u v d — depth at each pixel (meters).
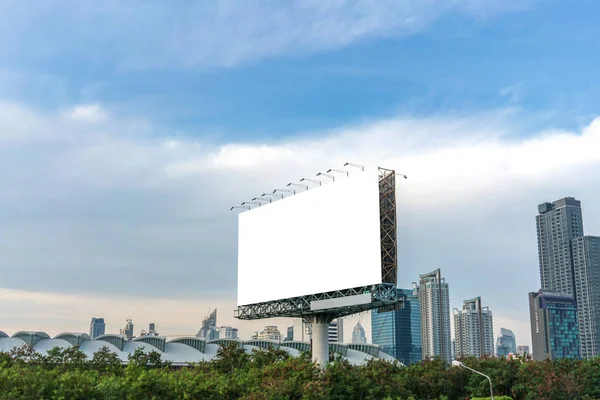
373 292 87.50
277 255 105.75
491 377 83.44
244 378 69.12
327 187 98.38
